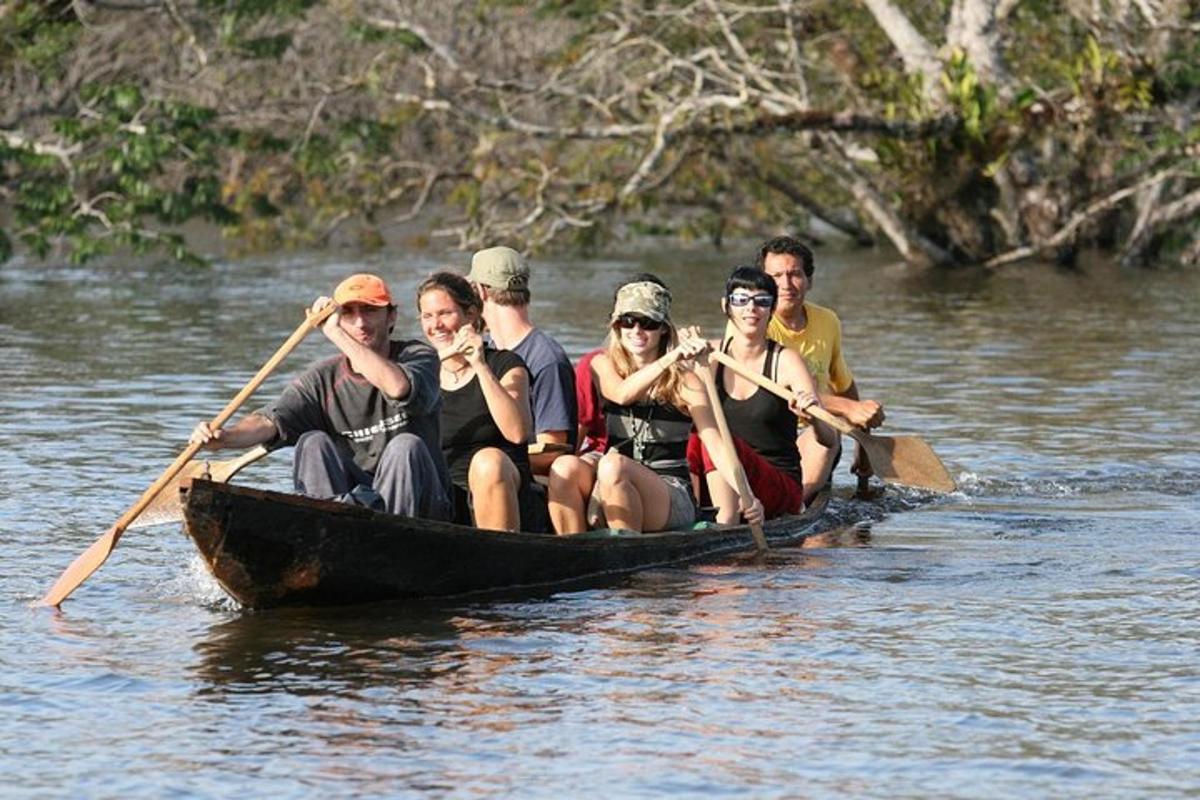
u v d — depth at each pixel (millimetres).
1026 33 101688
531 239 97938
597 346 57531
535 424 29172
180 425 41625
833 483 36156
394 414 26547
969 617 24969
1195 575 27500
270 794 18438
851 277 89625
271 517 24547
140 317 67750
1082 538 30562
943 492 34844
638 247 109375
